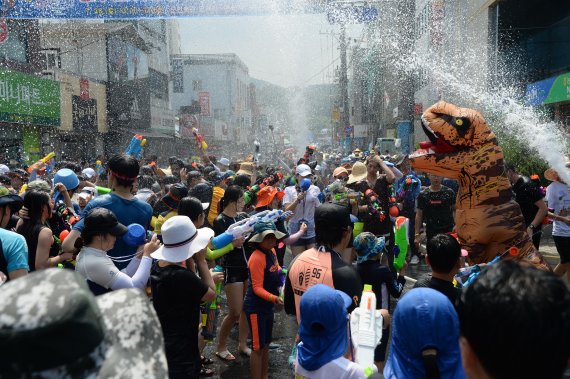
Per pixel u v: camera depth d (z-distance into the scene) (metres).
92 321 1.12
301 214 8.48
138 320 1.35
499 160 4.94
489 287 1.36
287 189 8.88
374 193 7.96
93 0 18.28
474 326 1.35
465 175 4.96
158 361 1.30
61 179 6.67
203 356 6.07
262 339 5.01
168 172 11.70
